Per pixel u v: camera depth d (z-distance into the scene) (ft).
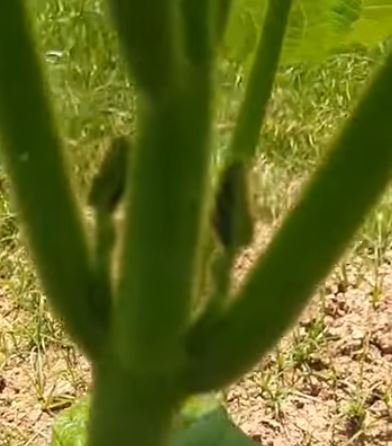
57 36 2.99
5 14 0.51
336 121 2.78
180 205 0.49
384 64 0.51
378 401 2.14
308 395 2.14
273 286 0.52
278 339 0.52
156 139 0.48
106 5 0.48
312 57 0.87
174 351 0.52
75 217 0.53
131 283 0.50
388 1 0.83
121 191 0.52
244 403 2.12
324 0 0.83
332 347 2.22
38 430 2.10
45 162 0.52
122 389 0.52
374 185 0.51
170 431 0.53
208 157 0.49
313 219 0.52
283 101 2.81
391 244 2.43
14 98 0.52
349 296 2.33
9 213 2.42
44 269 0.53
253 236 0.52
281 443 2.08
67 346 2.20
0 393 2.15
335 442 2.08
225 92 2.52
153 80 0.46
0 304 2.29
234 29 0.85
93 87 2.83
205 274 0.53
